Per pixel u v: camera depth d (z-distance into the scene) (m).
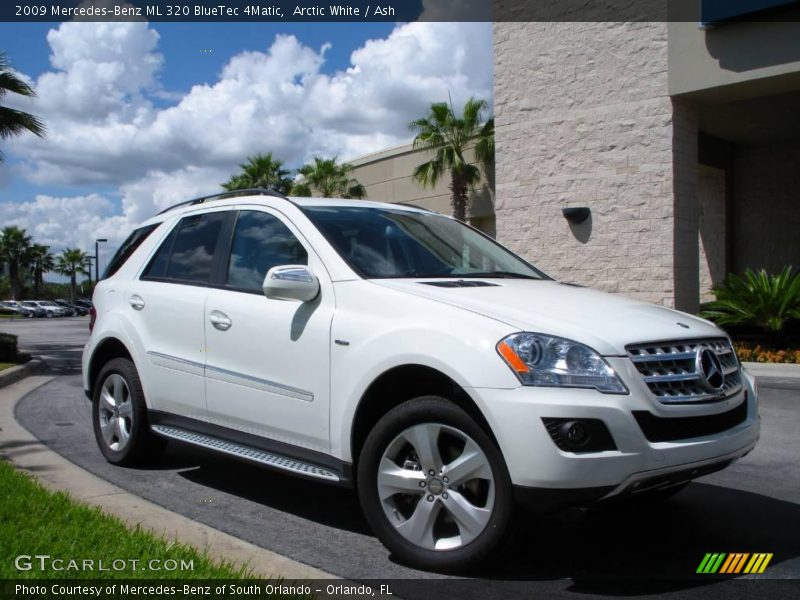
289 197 4.98
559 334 3.46
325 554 3.89
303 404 4.20
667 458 3.35
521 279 4.81
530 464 3.25
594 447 3.26
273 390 4.38
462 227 5.54
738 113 16.55
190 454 6.17
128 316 5.60
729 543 4.13
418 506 3.63
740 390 3.89
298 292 4.20
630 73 14.94
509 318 3.59
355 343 3.94
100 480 5.22
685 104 14.79
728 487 5.31
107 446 5.79
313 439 4.16
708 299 20.05
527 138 16.42
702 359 3.66
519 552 3.95
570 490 3.24
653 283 14.73
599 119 15.38
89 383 6.06
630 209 15.01
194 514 4.58
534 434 3.25
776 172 19.36
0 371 11.55
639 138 14.86
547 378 3.32
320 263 4.39
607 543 4.12
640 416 3.35
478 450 3.45
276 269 4.20
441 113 26.09
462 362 3.48
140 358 5.40
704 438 3.51
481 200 26.41
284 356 4.32
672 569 3.74
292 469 4.20
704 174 19.84
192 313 5.02
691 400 3.51
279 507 4.75
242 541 3.94
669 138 14.48
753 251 19.69
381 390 3.90
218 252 5.15
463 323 3.61
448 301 3.81
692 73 14.09
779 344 13.15
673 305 14.48
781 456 6.26
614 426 3.26
